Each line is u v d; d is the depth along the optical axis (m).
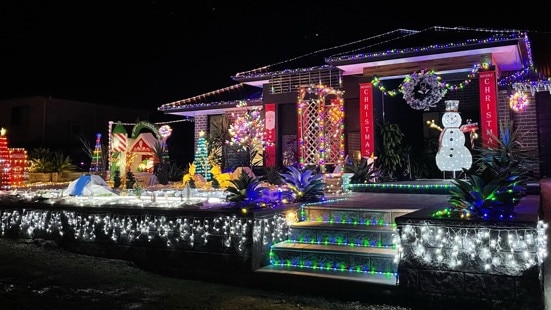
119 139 13.84
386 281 5.08
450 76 12.27
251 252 5.79
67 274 6.28
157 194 9.53
